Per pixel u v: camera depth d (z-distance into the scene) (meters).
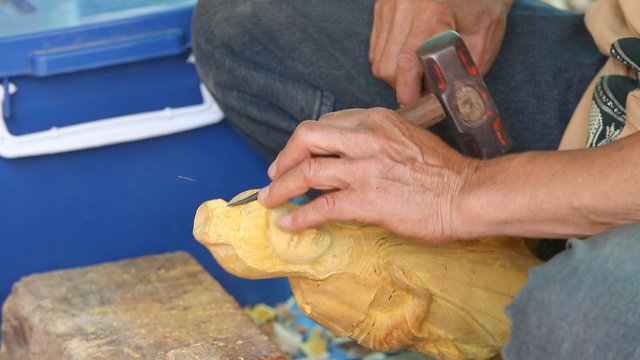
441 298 1.40
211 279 1.68
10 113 1.68
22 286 1.66
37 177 1.71
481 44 1.54
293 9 1.64
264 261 1.35
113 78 1.72
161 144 1.76
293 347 1.74
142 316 1.59
